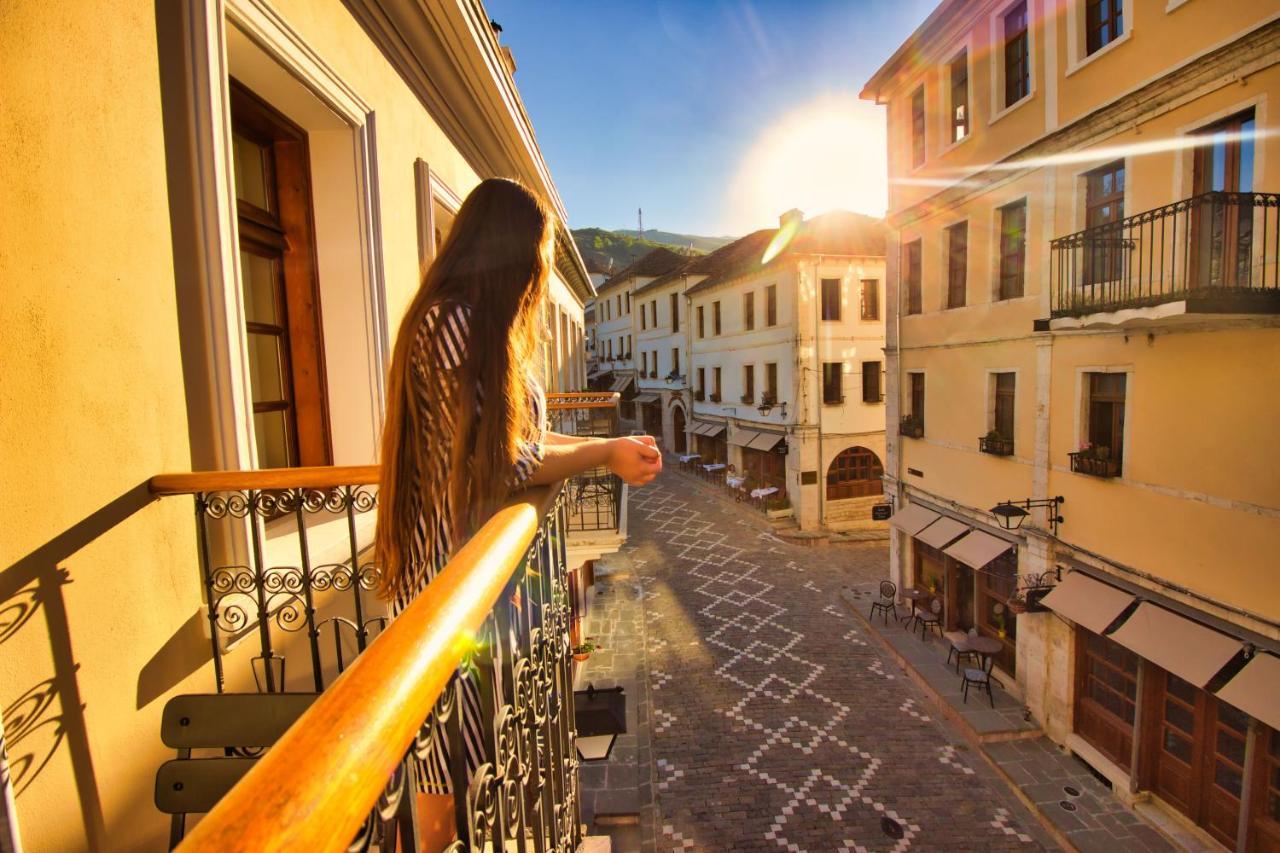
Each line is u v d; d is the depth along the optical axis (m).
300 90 3.29
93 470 1.88
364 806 0.54
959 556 12.62
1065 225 10.30
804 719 11.56
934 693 12.05
